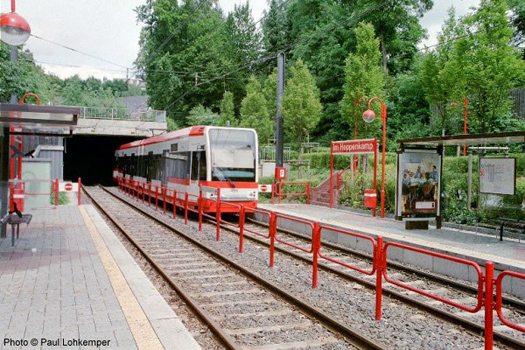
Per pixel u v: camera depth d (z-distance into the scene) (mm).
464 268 9789
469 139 12250
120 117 40969
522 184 13602
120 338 5207
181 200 19828
